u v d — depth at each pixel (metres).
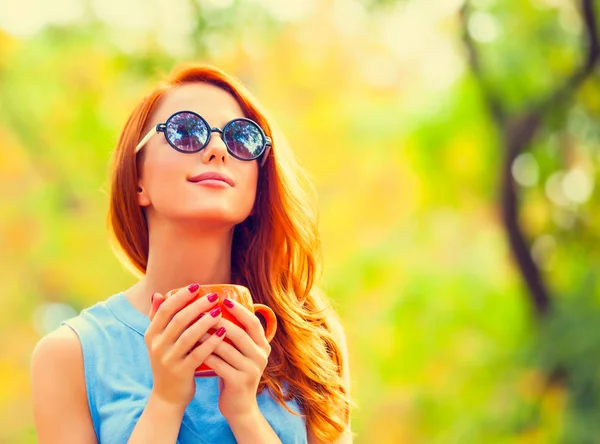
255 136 2.46
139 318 2.49
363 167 14.21
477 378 11.69
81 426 2.39
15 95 14.23
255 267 2.69
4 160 14.57
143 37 12.09
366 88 14.26
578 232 11.76
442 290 12.99
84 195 14.80
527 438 10.64
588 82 11.17
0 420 14.54
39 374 2.41
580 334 10.27
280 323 2.64
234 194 2.42
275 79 13.90
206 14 11.73
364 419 12.88
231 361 2.25
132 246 2.58
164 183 2.40
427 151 12.42
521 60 11.41
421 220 13.98
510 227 11.12
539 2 11.53
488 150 12.06
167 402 2.24
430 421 12.29
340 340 2.82
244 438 2.28
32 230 14.83
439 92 12.73
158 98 2.54
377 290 13.97
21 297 14.86
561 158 11.66
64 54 13.80
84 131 14.30
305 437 2.52
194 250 2.47
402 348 12.79
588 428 9.90
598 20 10.88
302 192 2.71
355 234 14.34
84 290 14.85
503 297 12.55
